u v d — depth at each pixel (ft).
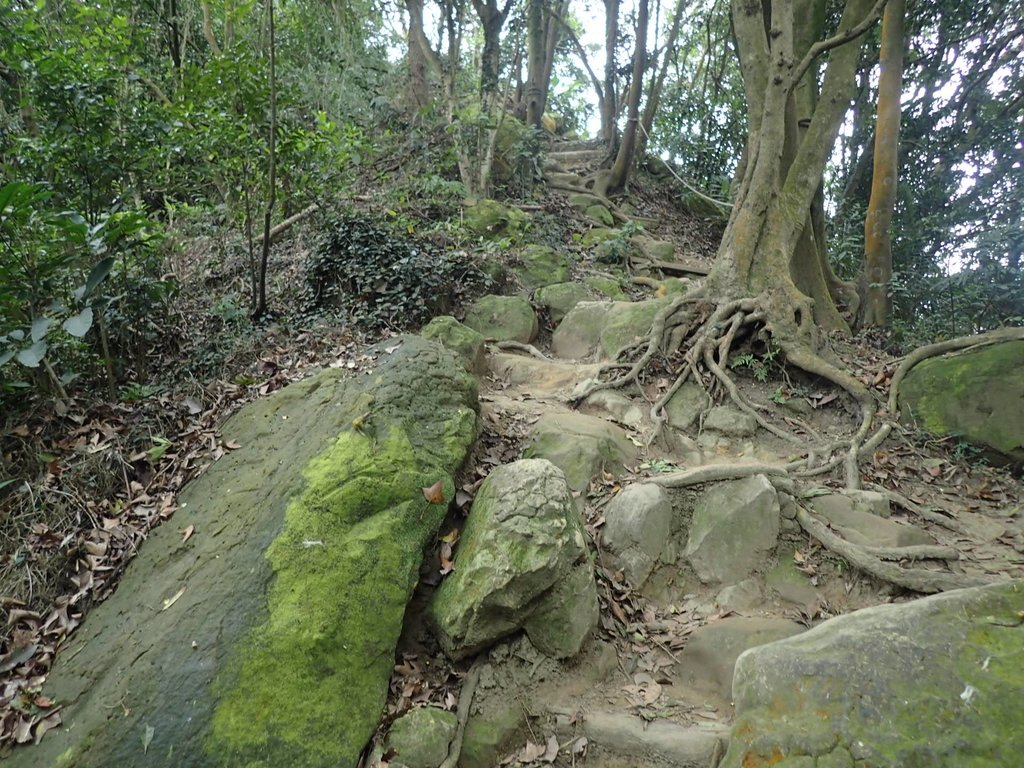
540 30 46.57
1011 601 8.38
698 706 10.49
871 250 24.84
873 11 19.02
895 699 7.41
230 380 16.81
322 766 9.10
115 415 15.14
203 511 12.60
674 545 13.06
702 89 58.03
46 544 12.38
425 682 10.78
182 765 8.85
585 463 14.30
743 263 20.07
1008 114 32.91
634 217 41.93
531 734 10.35
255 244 24.71
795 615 11.73
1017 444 15.55
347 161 30.27
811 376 18.42
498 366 19.99
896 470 15.72
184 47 29.58
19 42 16.25
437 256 22.57
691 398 17.79
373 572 10.85
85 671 10.36
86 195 16.74
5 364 13.51
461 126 33.83
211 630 10.07
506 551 10.86
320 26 37.47
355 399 13.62
